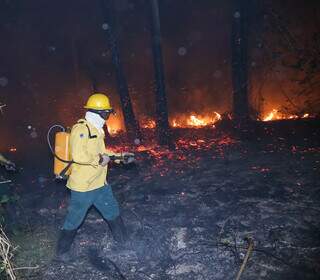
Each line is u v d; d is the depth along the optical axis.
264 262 3.84
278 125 9.27
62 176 4.07
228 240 4.37
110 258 4.22
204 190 6.04
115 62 9.48
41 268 4.05
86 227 5.02
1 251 3.54
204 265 3.91
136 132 9.86
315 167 6.56
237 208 5.21
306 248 4.05
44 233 4.87
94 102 4.00
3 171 7.64
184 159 8.00
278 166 6.86
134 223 5.05
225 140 9.38
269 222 4.72
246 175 6.55
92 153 3.91
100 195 4.30
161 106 9.03
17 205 5.98
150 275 3.83
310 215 4.82
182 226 4.84
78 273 3.94
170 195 5.96
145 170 7.46
